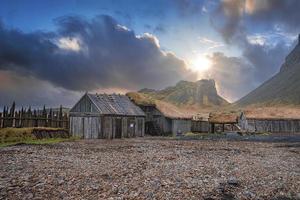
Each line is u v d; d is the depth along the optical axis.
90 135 52.84
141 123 63.66
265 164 21.36
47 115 48.66
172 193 12.42
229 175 16.53
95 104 53.38
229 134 76.50
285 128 106.44
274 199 12.23
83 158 22.36
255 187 13.95
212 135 70.31
